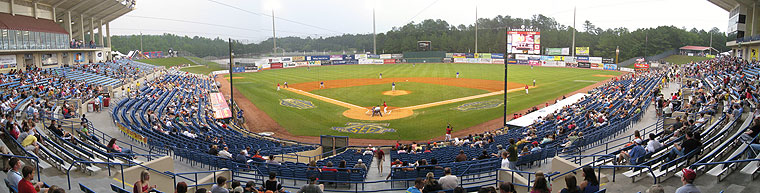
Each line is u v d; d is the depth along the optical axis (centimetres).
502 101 4538
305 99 4828
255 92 5506
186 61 12762
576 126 2511
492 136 2364
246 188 1013
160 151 2000
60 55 5716
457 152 1919
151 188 940
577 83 6297
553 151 1767
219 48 19650
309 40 16262
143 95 4112
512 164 1412
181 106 3516
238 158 1623
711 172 1073
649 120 2650
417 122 3469
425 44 11844
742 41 5316
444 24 17462
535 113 3375
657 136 1881
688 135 1223
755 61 4788
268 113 3991
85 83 4203
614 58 13025
